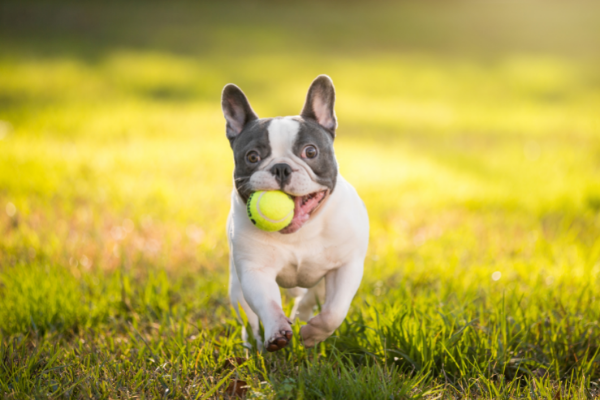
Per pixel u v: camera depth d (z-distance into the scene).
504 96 16.17
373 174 8.65
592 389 3.37
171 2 28.89
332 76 17.66
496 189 8.13
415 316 3.81
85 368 3.53
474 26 26.64
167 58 18.83
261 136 3.55
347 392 3.11
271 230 3.37
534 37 24.55
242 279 3.57
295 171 3.39
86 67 16.88
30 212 6.76
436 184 8.36
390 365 3.58
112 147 10.07
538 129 12.30
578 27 26.05
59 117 11.91
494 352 3.55
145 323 4.38
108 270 5.30
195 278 5.20
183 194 7.58
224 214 6.95
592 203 7.49
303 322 4.06
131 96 14.57
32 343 3.99
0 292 4.68
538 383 3.24
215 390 3.24
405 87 16.94
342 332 3.84
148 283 4.89
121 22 24.25
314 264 3.68
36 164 8.55
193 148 9.95
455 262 5.34
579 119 13.09
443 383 3.44
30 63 16.88
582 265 5.25
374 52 22.03
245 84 16.19
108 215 6.81
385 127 12.60
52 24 23.11
